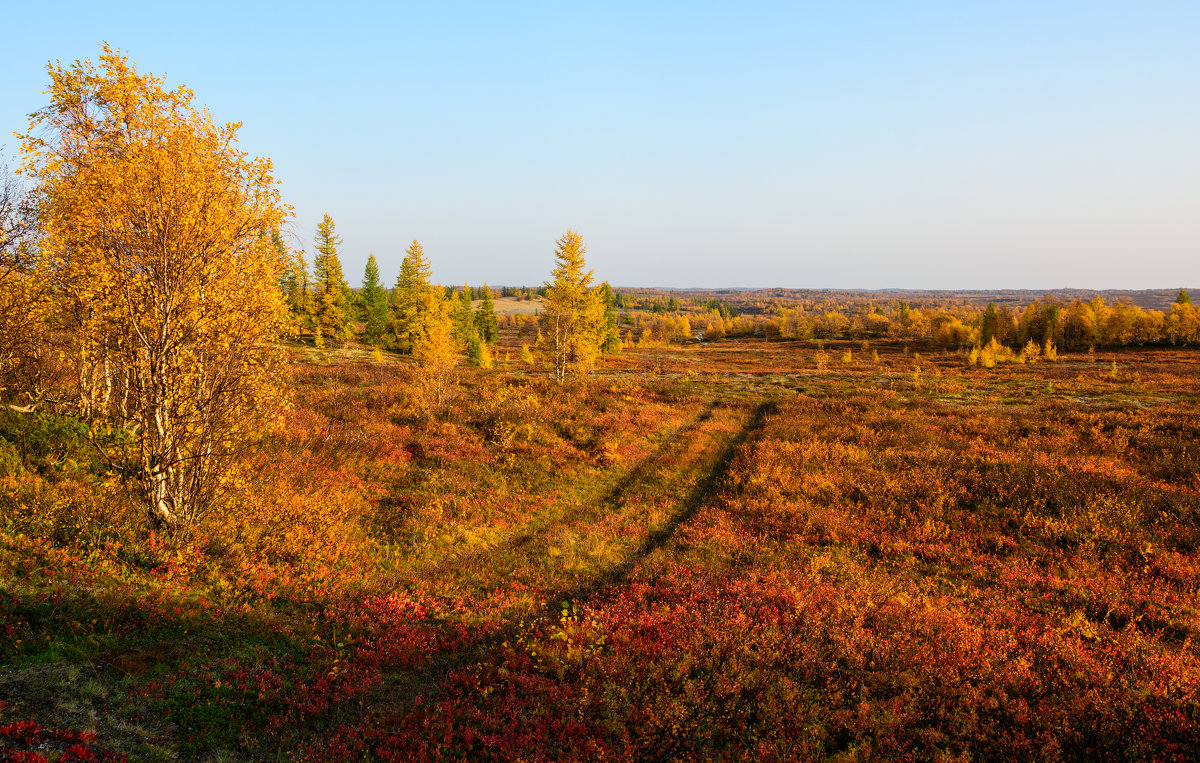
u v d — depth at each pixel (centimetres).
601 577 1395
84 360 1191
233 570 1152
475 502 1850
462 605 1189
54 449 1414
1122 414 3197
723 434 3262
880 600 1184
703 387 5466
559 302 4494
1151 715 780
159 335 1152
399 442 2458
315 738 739
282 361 1389
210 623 955
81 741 622
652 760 719
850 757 717
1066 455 2369
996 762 734
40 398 1450
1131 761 712
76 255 1103
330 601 1128
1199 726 753
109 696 724
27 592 868
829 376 6625
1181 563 1362
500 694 848
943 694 845
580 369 4769
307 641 973
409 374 4506
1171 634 1066
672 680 873
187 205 1146
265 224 1266
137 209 1113
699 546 1571
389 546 1467
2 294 1255
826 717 799
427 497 1830
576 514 1873
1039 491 1867
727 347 12912
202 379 1216
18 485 1203
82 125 1082
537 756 709
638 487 2170
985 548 1553
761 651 957
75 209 1067
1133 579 1313
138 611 916
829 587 1261
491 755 723
